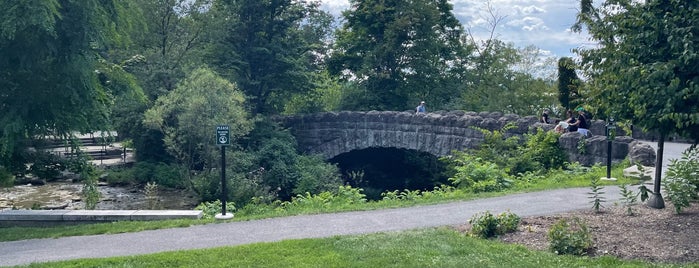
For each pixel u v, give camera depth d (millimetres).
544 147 20516
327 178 29938
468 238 9305
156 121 26969
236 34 33562
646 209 10859
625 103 9352
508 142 21750
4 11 12445
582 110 21578
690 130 8914
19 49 13594
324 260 8125
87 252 9484
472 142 25984
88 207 19000
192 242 9922
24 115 14172
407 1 42125
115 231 11023
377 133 31312
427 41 41875
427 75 43500
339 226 10797
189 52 34156
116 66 16781
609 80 9656
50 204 23906
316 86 36531
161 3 33219
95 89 15234
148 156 31578
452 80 46344
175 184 28625
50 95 14469
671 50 8602
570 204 12125
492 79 41281
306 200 15523
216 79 26828
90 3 13695
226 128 12289
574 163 18578
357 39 43625
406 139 29891
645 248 8219
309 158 31844
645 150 17109
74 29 13734
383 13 42125
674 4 8586
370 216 11672
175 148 26812
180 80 28812
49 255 9391
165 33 33781
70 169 17234
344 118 32594
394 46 41312
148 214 12547
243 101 29203
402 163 38688
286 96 36344
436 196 14539
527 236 9266
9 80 14156
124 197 26094
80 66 13891
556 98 36750
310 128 33656
